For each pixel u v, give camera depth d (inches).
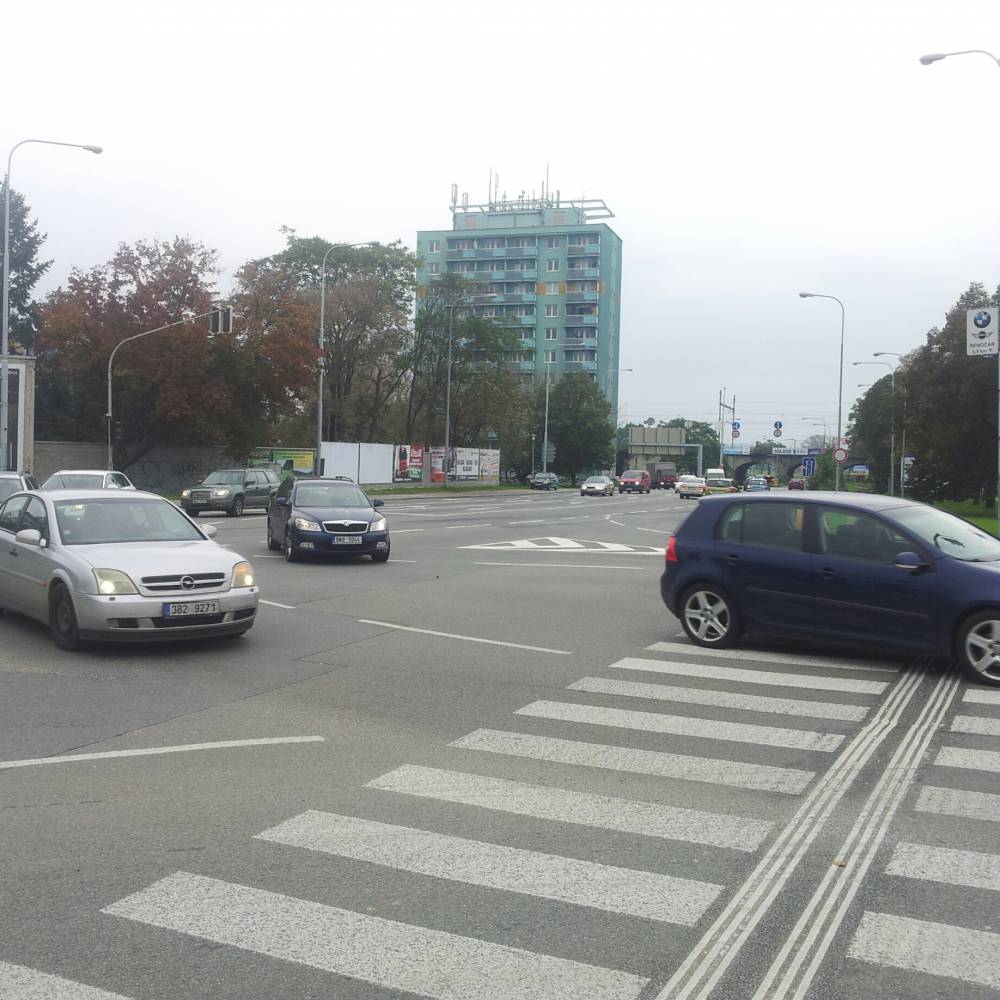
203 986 134.1
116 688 312.2
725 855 181.5
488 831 192.4
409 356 2645.2
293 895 162.6
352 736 259.8
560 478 4247.0
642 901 161.5
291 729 266.2
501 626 439.5
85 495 414.9
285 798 210.2
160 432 2009.1
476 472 3157.0
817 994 133.8
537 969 139.1
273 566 692.1
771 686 323.3
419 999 131.4
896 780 227.1
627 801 211.2
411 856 179.5
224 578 370.9
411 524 1234.6
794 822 199.2
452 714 284.0
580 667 351.9
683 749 251.1
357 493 768.9
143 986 134.0
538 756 243.6
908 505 373.1
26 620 438.3
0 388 1437.0
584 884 167.9
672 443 4242.1
